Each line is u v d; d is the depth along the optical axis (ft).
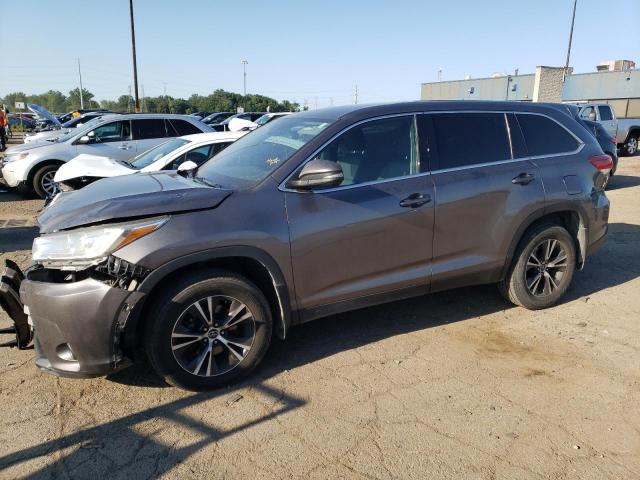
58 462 8.70
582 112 56.59
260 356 11.25
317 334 13.66
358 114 12.36
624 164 53.47
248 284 10.76
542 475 8.47
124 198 10.49
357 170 12.01
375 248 12.03
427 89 172.24
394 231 12.16
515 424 9.80
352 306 12.24
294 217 11.05
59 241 9.89
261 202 10.87
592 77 122.52
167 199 10.34
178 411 10.16
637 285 17.42
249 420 9.88
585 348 12.89
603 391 10.94
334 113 12.84
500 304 15.69
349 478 8.37
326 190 11.52
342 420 9.89
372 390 10.94
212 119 88.43
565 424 9.82
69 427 9.62
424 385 11.14
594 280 17.95
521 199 13.79
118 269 9.55
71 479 8.32
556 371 11.75
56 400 10.48
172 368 10.35
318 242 11.29
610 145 38.34
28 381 11.17
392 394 10.79
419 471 8.53
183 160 22.29
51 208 11.45
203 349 10.70
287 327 11.48
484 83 152.35
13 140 94.58
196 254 10.07
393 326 14.14
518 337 13.48
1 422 9.73
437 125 13.17
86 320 9.54
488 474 8.48
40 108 88.53
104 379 11.31
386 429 9.62
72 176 22.06
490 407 10.34
